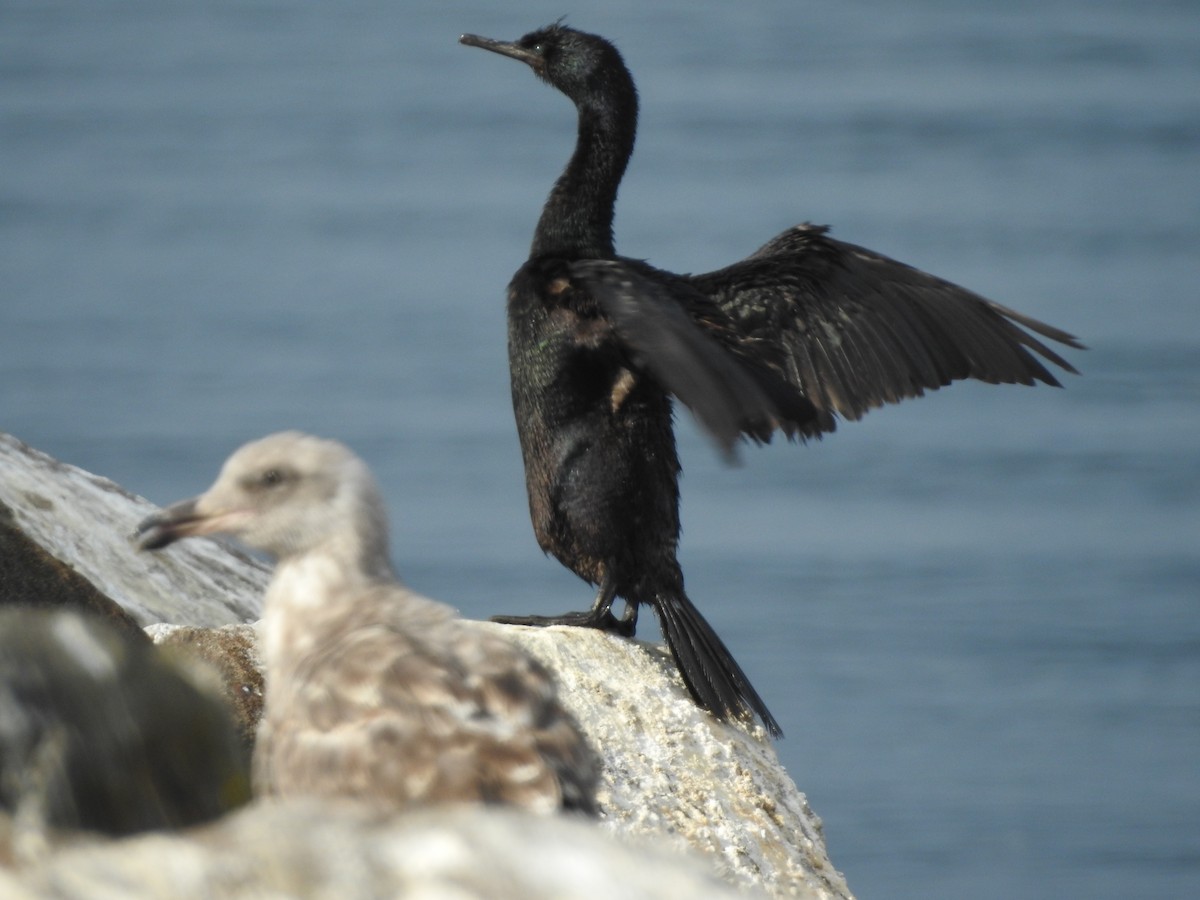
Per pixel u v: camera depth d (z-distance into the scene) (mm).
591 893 4969
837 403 13594
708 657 12336
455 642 7258
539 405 13266
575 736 7078
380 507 8078
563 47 14250
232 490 7977
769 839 10562
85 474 13367
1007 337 13555
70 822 5617
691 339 11398
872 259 13703
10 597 11234
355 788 6754
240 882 4949
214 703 6164
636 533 13125
